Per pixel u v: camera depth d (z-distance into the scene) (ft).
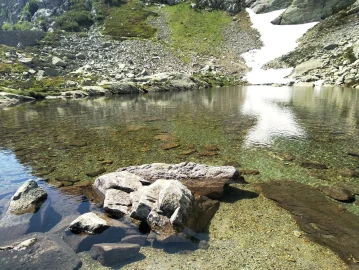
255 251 23.12
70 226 25.52
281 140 57.93
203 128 69.72
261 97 132.05
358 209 30.17
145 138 61.21
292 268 21.13
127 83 171.94
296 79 195.21
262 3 329.31
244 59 246.88
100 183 33.73
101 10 341.62
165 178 36.04
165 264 21.59
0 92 135.44
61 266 21.07
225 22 317.22
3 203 31.22
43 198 32.09
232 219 28.25
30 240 23.84
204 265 21.45
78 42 260.62
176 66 229.45
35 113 98.02
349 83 164.86
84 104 120.78
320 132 63.98
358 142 56.03
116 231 25.49
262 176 39.60
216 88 189.06
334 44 213.87
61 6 371.76
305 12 287.28
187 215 27.14
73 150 53.01
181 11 342.44
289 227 26.73
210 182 35.32
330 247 23.58
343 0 275.59
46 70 183.32
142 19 327.06
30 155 50.21
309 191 34.58
